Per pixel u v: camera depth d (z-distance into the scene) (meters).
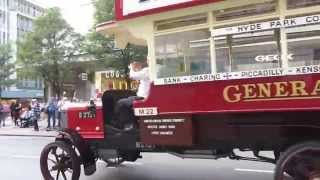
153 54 7.11
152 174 9.85
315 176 5.80
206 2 6.40
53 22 30.94
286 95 5.88
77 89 29.53
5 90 64.69
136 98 7.74
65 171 8.57
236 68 6.32
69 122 8.44
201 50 6.62
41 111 30.14
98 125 8.12
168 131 6.87
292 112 5.96
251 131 6.32
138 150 7.74
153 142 7.02
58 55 30.55
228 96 6.30
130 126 7.77
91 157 8.31
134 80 8.60
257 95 6.08
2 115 27.83
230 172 9.82
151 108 7.04
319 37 5.77
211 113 6.45
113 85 11.75
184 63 6.77
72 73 30.52
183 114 6.71
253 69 6.19
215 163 10.96
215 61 6.48
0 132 23.05
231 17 6.38
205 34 6.59
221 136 6.54
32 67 31.11
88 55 25.97
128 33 7.96
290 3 5.95
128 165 10.98
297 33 5.91
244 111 6.16
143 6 7.07
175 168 10.51
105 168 10.59
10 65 50.06
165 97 6.90
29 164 11.67
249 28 6.23
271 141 6.21
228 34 6.39
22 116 26.73
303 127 6.04
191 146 6.79
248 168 10.16
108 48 22.77
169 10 6.77
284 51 5.98
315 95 5.68
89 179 9.40
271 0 6.07
